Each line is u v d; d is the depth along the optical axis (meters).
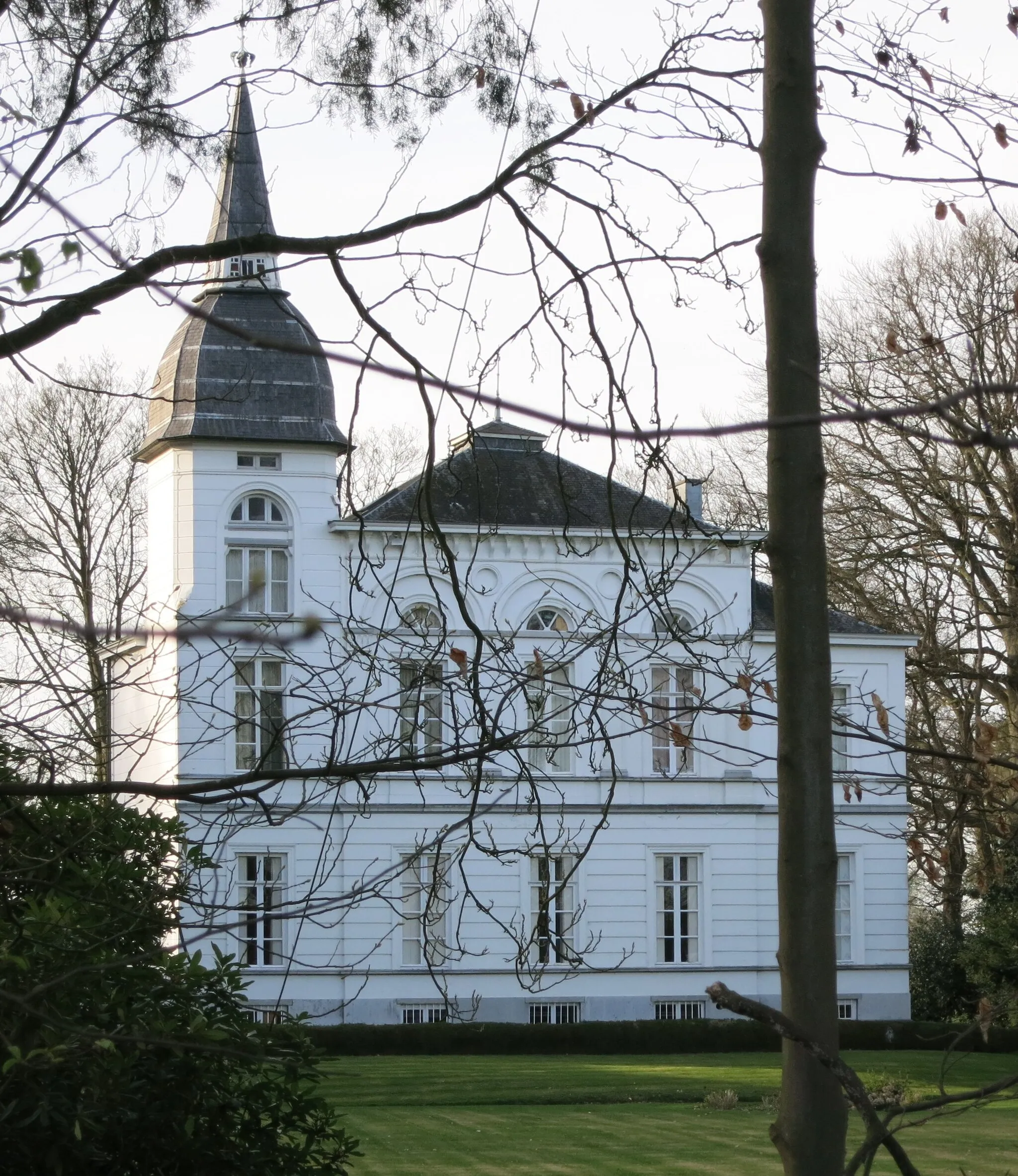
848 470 30.48
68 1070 7.38
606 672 7.71
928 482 25.03
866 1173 4.71
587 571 38.62
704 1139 22.69
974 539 21.80
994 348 19.14
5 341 7.29
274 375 38.03
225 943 36.03
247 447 37.78
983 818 10.01
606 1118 25.31
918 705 31.16
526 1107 26.84
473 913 38.31
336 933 37.09
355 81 8.82
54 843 9.00
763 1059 35.62
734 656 37.59
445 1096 27.75
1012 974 34.62
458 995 37.94
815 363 6.27
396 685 35.53
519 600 38.31
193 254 7.77
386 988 37.41
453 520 37.81
